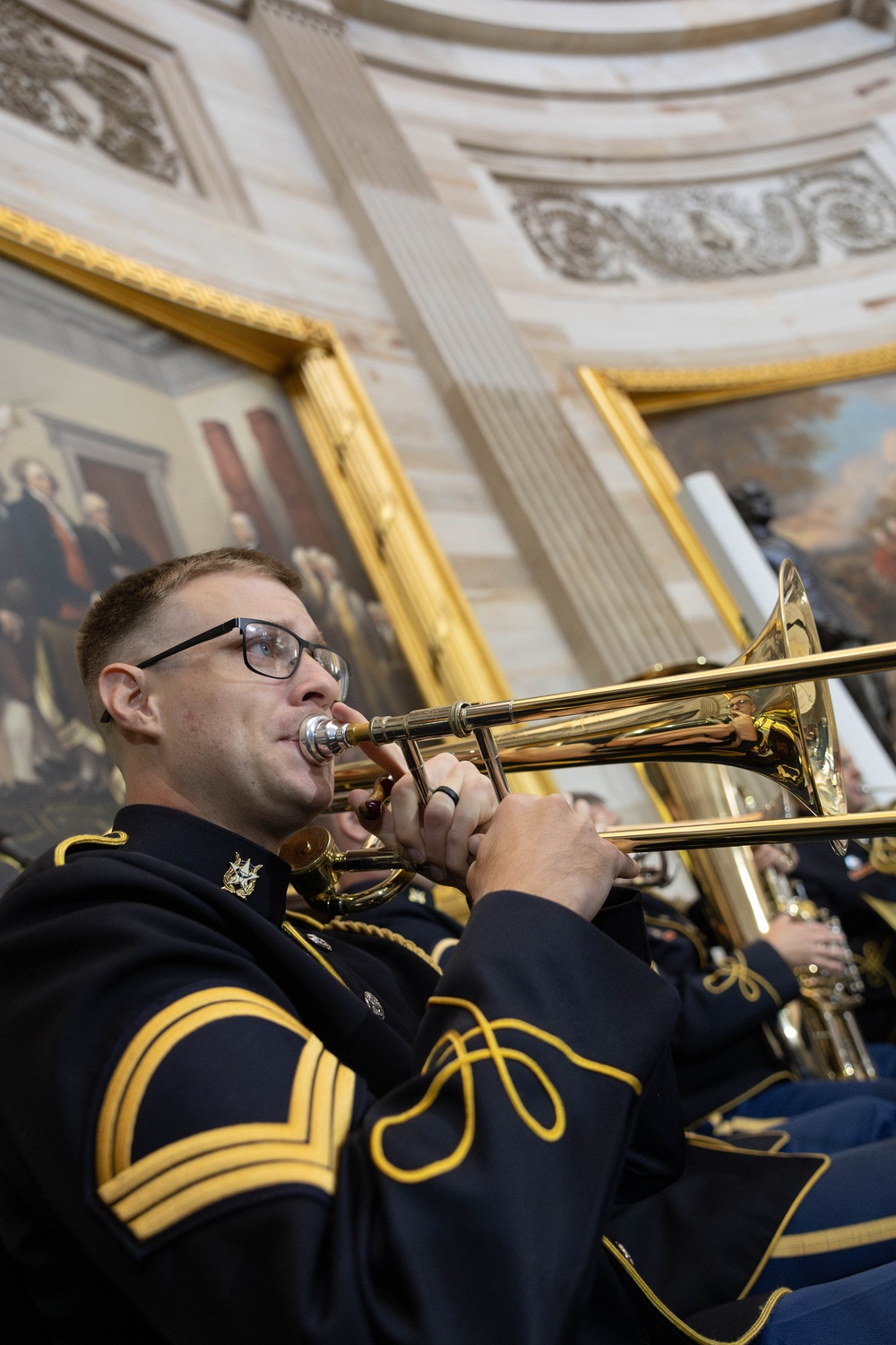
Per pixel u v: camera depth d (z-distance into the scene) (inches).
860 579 282.2
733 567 225.3
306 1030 39.5
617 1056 36.7
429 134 321.1
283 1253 31.0
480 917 40.1
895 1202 54.6
